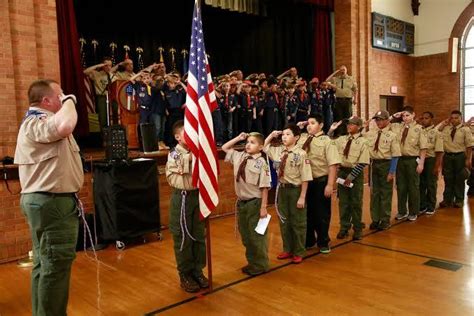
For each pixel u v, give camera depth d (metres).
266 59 9.38
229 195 5.98
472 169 6.77
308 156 4.00
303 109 7.64
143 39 8.22
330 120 8.03
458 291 3.10
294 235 3.81
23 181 2.32
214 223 5.43
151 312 2.89
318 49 8.59
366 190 7.42
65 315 2.44
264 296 3.09
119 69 6.59
